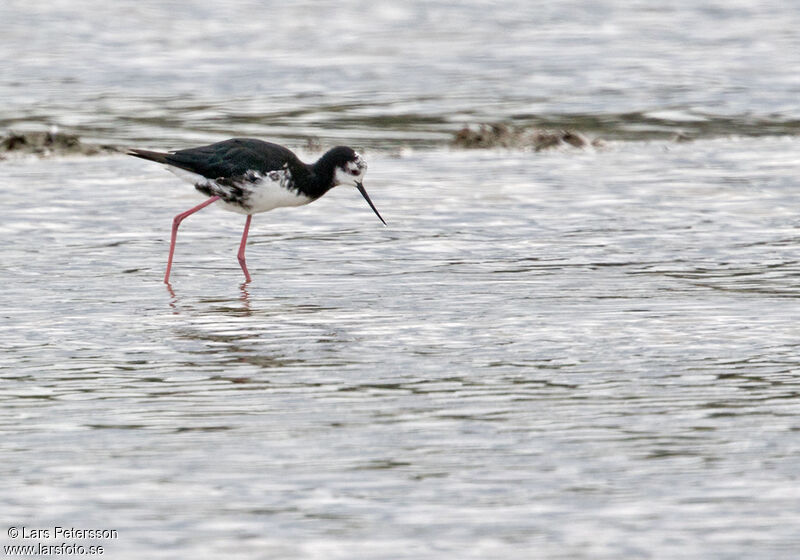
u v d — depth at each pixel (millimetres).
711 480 9109
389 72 33438
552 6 46875
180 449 9812
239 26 41906
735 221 18281
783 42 38188
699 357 12156
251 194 15977
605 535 8258
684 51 36750
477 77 32625
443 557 7965
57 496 8914
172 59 35438
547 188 20516
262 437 10070
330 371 11836
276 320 13688
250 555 8016
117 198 19875
